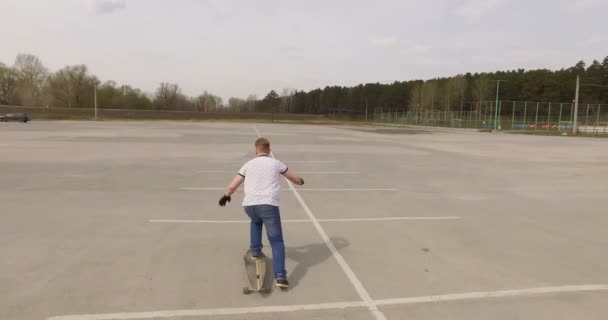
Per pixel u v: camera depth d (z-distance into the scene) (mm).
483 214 7395
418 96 90312
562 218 7172
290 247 5340
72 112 83938
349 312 3568
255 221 4285
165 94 111188
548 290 4109
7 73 90812
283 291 3973
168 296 3814
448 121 64375
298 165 14070
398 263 4809
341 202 8195
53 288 3945
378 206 7891
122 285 4039
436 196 9023
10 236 5570
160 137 27125
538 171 13383
